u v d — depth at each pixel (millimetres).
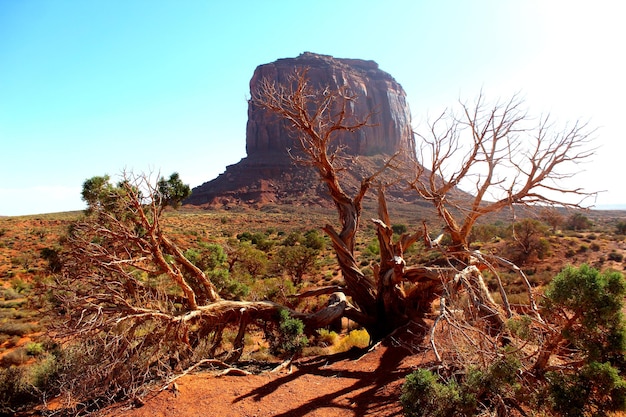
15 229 55875
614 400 4652
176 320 8859
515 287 19500
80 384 7457
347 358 10766
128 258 10359
